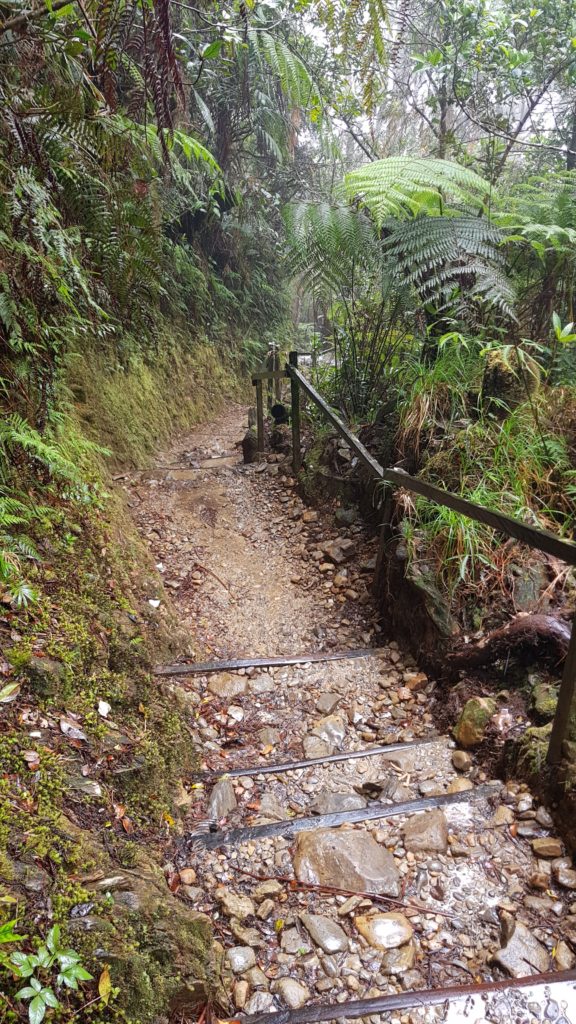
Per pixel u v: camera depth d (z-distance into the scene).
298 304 13.46
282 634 3.17
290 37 4.41
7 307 2.16
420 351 4.10
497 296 3.10
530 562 2.70
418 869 1.78
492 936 1.60
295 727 2.51
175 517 4.16
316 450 4.45
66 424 3.26
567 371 3.48
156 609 2.91
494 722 2.24
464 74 4.24
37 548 2.28
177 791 2.04
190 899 1.66
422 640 2.79
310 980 1.48
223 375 8.70
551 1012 1.36
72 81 1.71
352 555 3.68
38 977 1.06
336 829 1.90
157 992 1.23
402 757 2.26
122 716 2.02
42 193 1.88
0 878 1.19
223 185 7.21
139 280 2.07
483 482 2.93
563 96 4.69
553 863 1.75
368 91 1.62
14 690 1.66
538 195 3.74
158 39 1.34
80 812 1.52
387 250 3.75
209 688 2.68
